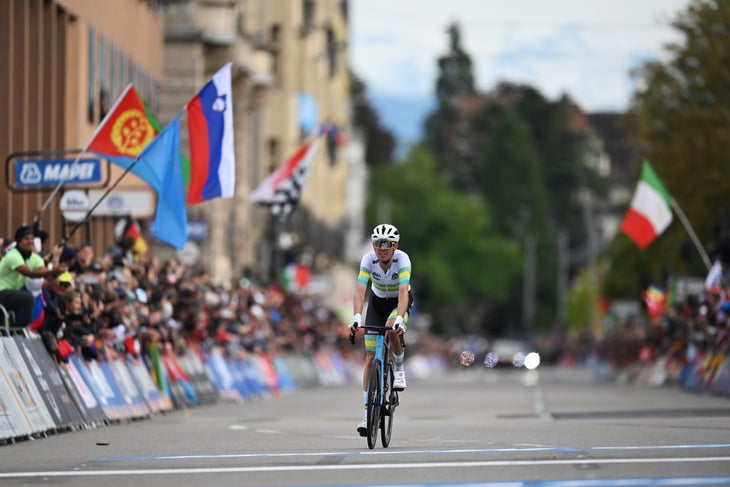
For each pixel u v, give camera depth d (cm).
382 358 3684
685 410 5694
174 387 6162
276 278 10525
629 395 8075
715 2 10250
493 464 3133
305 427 4844
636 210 8550
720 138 10144
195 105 5603
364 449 3647
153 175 5428
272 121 15650
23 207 6719
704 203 10256
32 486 2819
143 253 6444
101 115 8169
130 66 9175
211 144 5612
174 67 10775
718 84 10281
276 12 15662
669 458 3225
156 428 4697
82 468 3178
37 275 4356
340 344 13362
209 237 10675
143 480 2916
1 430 3831
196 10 10806
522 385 12138
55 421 4328
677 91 10500
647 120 10644
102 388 4934
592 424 4709
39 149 7056
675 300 10838
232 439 4116
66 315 4669
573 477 2856
